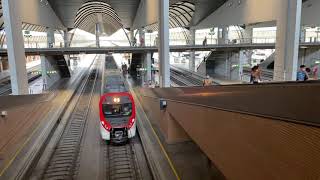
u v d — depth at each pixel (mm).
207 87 7172
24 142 13773
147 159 12070
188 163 11109
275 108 4062
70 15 41844
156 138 14383
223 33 38250
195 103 8273
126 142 14961
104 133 14477
